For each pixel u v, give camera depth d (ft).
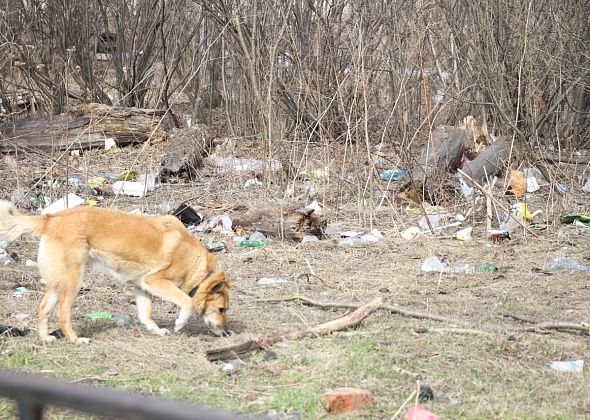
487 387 20.54
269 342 23.26
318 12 53.42
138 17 63.52
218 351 22.11
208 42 65.05
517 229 40.34
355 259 34.86
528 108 52.44
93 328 24.66
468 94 56.18
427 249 36.58
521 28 51.39
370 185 39.99
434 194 44.57
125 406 5.33
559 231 39.65
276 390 20.04
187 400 18.92
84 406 5.42
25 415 5.51
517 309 27.94
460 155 48.42
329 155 47.78
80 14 63.10
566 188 47.57
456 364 22.31
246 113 58.44
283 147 48.49
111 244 23.07
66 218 22.95
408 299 28.78
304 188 45.65
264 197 43.93
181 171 48.49
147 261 23.44
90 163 51.44
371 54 55.01
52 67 61.87
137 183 45.44
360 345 23.25
